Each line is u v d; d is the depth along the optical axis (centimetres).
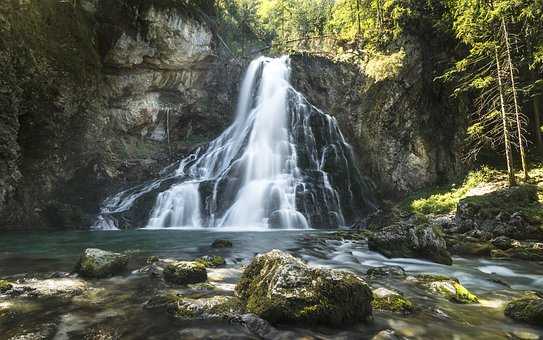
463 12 2452
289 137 2967
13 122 1605
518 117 2111
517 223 1515
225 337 481
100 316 545
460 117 2686
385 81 2852
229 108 3288
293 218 2273
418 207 2262
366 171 2884
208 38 2894
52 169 2042
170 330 499
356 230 1920
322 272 562
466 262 1095
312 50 3753
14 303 589
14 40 1633
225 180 2478
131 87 2578
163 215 2208
